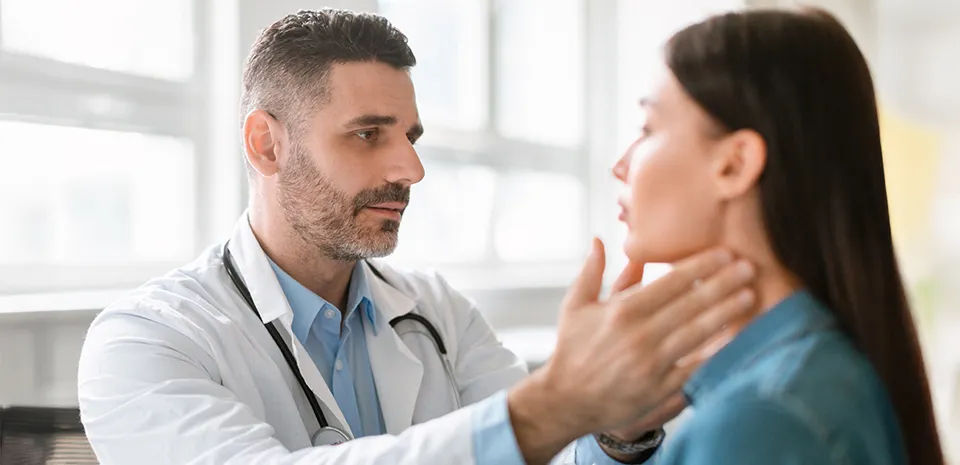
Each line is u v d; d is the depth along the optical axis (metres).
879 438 0.69
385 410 1.39
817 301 0.74
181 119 2.18
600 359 0.78
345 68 1.34
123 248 2.08
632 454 1.03
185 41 2.20
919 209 3.23
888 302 0.76
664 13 3.47
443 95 3.03
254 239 1.39
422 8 2.92
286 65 1.36
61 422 1.33
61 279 1.94
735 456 0.65
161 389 1.14
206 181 2.21
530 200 3.40
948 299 3.17
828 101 0.74
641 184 0.79
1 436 1.33
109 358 1.19
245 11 2.14
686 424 0.70
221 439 1.07
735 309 0.75
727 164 0.75
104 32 2.03
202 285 1.35
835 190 0.74
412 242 2.89
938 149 3.23
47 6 1.92
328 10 1.42
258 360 1.29
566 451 1.30
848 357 0.71
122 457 1.14
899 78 3.34
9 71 1.84
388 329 1.43
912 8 3.32
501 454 0.84
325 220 1.35
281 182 1.37
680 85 0.78
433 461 0.87
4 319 1.57
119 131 2.06
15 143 1.87
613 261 3.61
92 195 2.02
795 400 0.66
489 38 3.19
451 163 3.03
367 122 1.34
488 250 3.20
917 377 0.77
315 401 1.30
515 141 3.30
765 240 0.75
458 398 1.47
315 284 1.42
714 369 0.75
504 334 2.93
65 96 1.95
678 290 0.76
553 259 3.52
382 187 1.36
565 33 3.58
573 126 3.64
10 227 1.86
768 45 0.75
